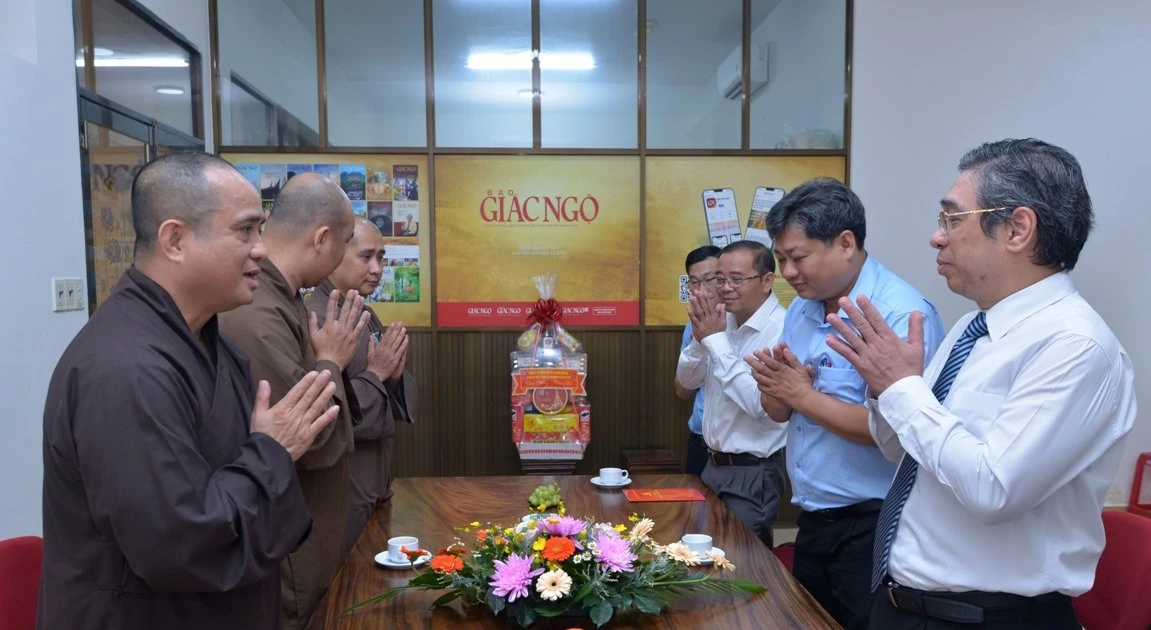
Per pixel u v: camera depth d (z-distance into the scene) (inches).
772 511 99.4
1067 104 171.0
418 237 167.3
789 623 56.8
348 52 165.9
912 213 170.9
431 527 79.8
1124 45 170.1
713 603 60.3
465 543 73.7
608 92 169.3
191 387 50.8
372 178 166.1
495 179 167.8
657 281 170.6
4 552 61.6
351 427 76.9
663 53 169.5
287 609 71.6
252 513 48.4
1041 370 48.1
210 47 164.1
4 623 59.8
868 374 54.6
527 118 168.7
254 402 60.4
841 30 169.9
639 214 169.6
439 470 169.6
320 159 165.3
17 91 102.6
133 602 48.2
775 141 171.8
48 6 109.4
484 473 170.2
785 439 100.3
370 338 100.9
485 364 169.3
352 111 166.7
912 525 54.8
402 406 97.7
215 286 51.8
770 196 170.2
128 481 44.5
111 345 47.4
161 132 143.3
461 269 168.1
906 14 168.2
